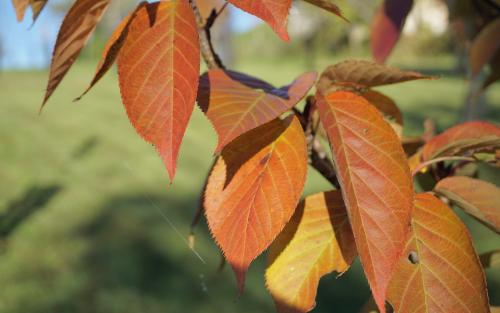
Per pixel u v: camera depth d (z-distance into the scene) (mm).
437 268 574
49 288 3367
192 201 5062
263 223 552
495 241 3828
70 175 5738
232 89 567
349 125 562
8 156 6445
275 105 553
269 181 562
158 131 522
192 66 532
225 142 531
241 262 546
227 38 7871
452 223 582
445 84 12500
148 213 4641
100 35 14656
